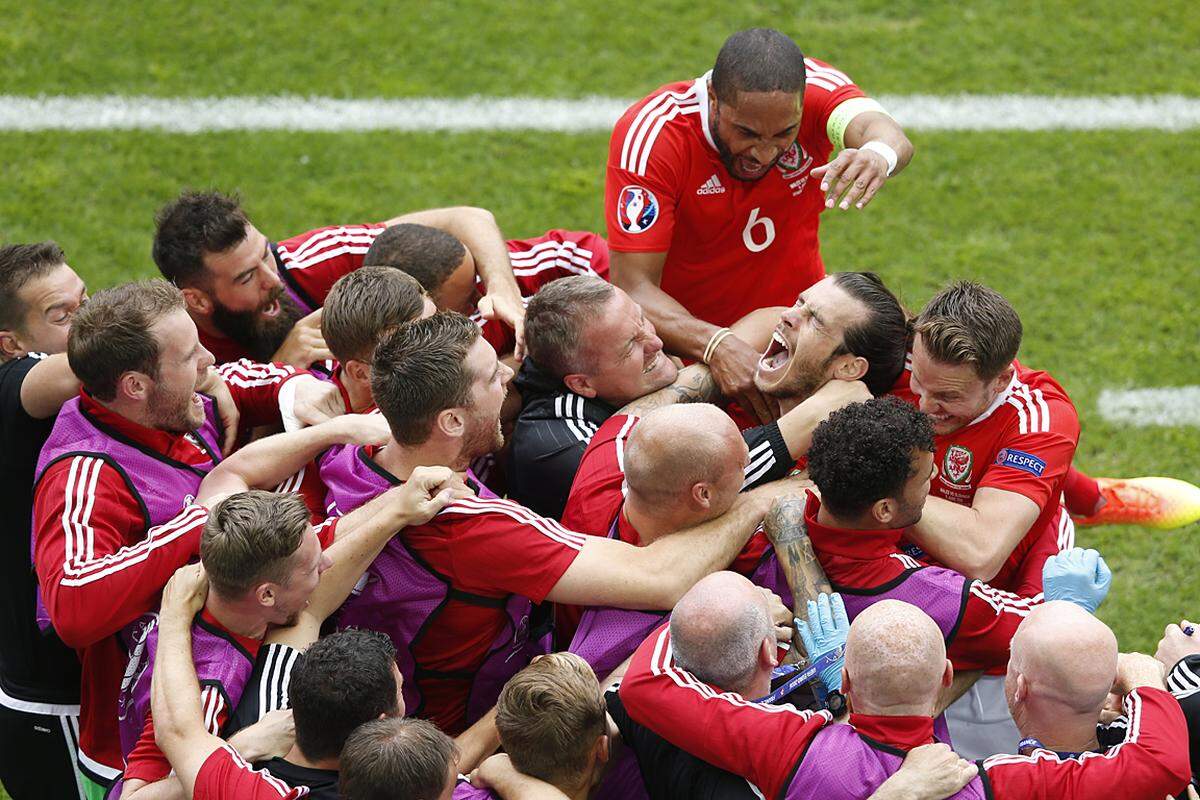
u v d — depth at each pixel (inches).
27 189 1197.7
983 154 1270.9
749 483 600.1
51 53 1320.1
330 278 778.2
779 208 764.0
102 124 1261.1
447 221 798.5
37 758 673.6
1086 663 482.0
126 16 1360.7
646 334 644.7
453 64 1348.4
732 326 738.8
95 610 550.6
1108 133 1290.6
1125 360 1087.0
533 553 553.3
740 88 661.9
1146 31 1391.5
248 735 500.7
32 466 635.5
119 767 636.1
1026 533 617.0
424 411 554.3
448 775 467.5
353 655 486.3
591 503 601.6
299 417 647.8
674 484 550.3
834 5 1423.5
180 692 507.2
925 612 529.7
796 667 535.5
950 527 588.7
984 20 1403.8
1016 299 1139.9
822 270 826.2
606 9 1413.6
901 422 529.0
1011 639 540.1
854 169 684.1
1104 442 1021.2
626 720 538.9
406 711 595.5
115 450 591.2
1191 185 1241.4
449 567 559.5
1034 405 631.8
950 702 549.6
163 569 558.6
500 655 593.9
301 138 1266.0
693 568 556.4
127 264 1138.7
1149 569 927.0
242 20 1371.8
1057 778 470.3
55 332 665.0
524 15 1402.6
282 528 510.6
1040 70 1352.1
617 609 560.1
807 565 550.6
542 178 1243.2
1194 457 1006.4
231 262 700.7
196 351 593.9
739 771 489.7
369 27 1376.7
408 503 544.4
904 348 624.7
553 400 652.7
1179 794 518.6
